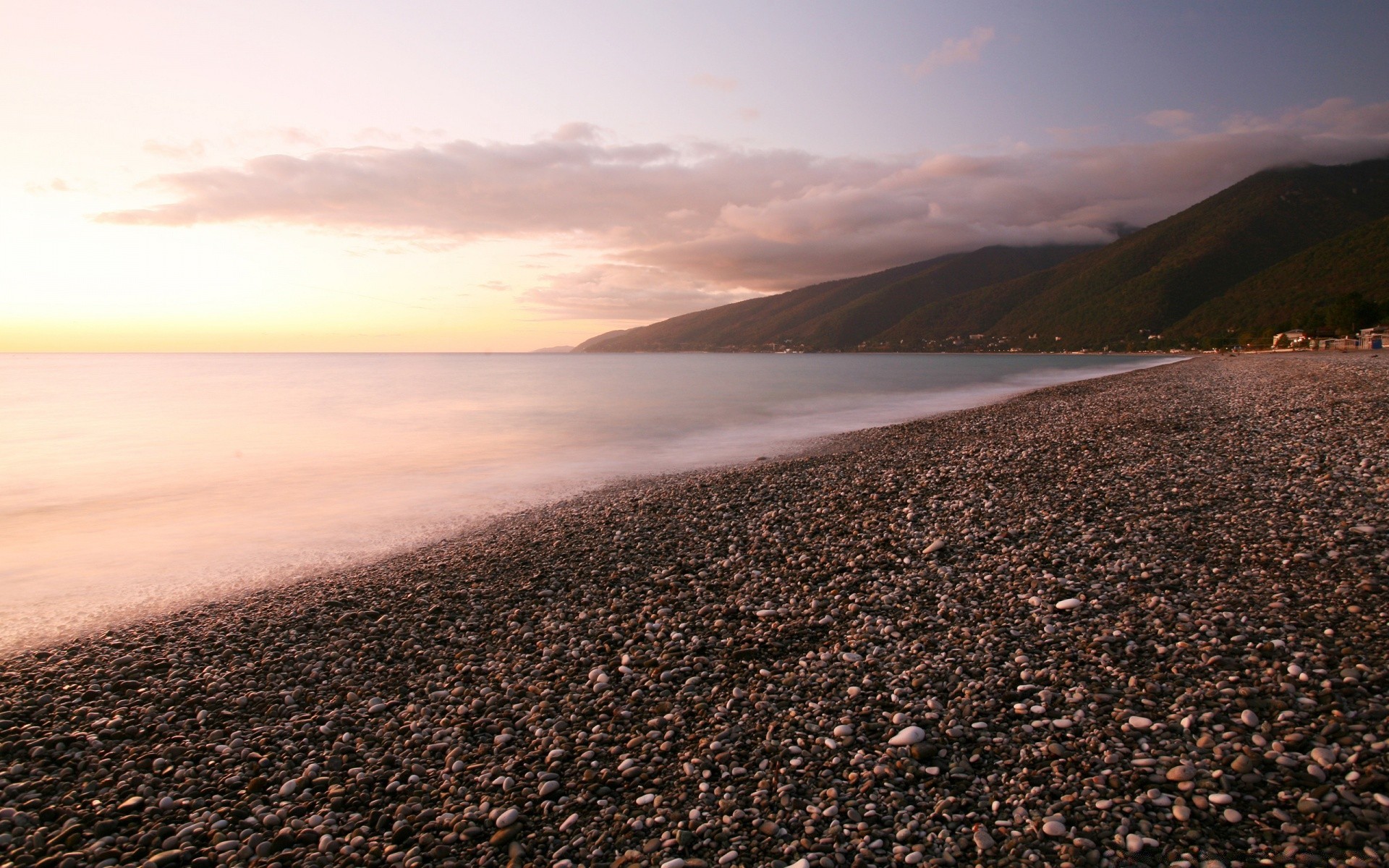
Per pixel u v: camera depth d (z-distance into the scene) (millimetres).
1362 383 34812
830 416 42469
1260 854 4750
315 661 9625
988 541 12383
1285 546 10383
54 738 7641
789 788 6039
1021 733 6531
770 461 25016
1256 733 6035
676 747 6930
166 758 7242
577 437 33562
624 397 60469
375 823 6070
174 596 12680
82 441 32906
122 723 8016
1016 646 8320
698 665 8719
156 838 5949
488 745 7242
